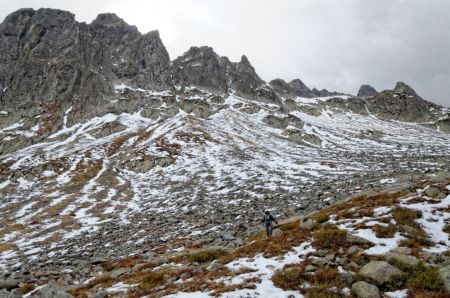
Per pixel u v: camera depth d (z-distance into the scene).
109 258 37.41
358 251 22.16
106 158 110.06
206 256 28.69
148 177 90.25
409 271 19.41
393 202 29.39
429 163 82.81
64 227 57.41
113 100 170.75
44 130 151.12
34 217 64.62
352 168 83.31
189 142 115.12
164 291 21.52
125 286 24.94
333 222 27.80
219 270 23.66
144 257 34.59
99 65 193.62
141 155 102.56
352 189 52.69
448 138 177.38
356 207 30.44
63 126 155.00
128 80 194.12
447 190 30.34
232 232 39.41
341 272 20.27
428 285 17.98
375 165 86.50
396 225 25.12
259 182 72.31
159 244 40.59
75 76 183.75
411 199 29.52
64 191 82.94
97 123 155.12
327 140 149.25
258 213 47.94
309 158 105.31
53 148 125.50
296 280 19.89
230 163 94.75
